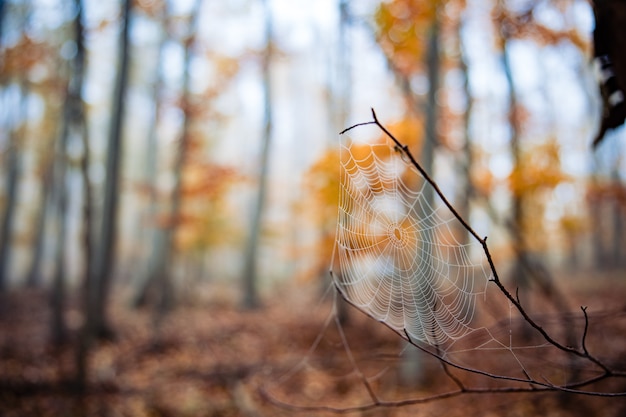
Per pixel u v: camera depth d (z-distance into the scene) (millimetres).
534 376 4754
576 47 6395
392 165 5578
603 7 2709
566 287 13578
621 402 5176
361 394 6465
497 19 6281
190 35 10867
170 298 12711
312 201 8359
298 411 5980
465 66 10242
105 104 15727
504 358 5715
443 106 9898
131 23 8992
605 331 6840
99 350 8312
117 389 6574
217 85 11312
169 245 11945
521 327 6859
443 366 2244
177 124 10711
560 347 1702
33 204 21984
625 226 18469
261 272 22016
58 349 8352
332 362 7590
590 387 5684
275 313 12625
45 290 16922
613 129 3137
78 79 6742
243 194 21906
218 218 15430
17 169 17969
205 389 6719
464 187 6922
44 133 15977
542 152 6617
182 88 10688
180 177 10391
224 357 8234
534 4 5840
